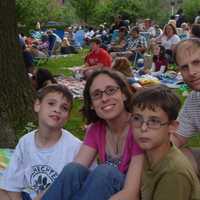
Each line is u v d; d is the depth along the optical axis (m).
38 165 1.43
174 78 4.28
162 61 4.68
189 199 1.05
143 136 1.10
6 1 2.50
